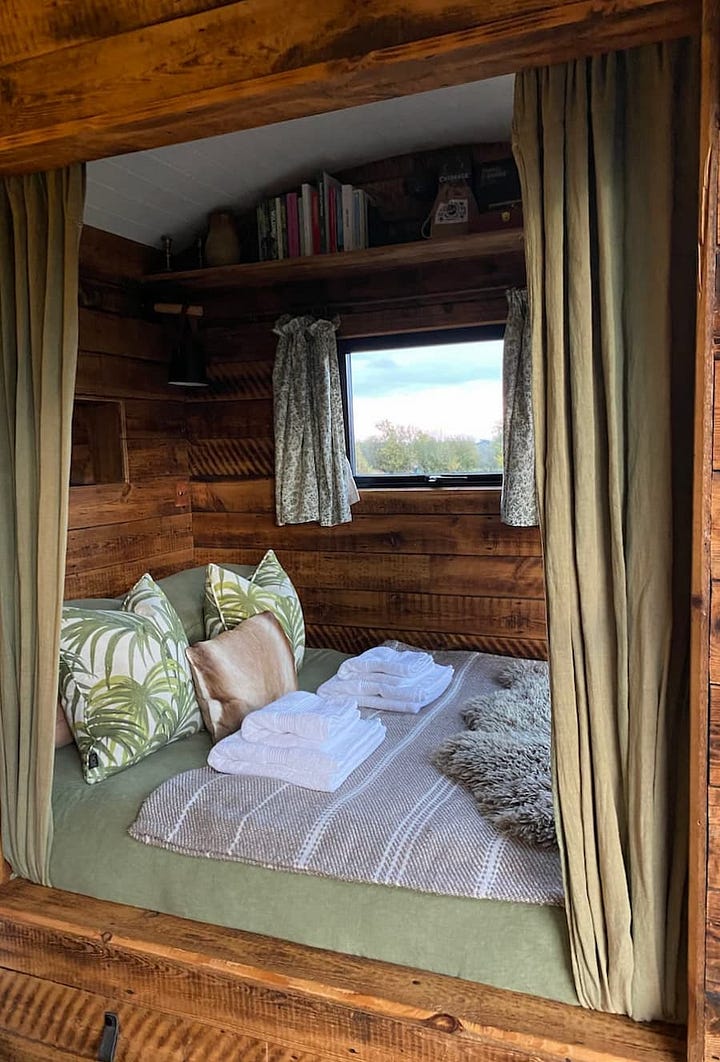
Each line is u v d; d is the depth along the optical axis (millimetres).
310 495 3080
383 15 1213
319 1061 1506
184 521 3342
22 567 1804
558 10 1117
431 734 2148
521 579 2893
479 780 1772
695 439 1137
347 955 1557
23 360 1761
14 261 1758
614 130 1211
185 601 2643
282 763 1859
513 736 1974
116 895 1767
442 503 2979
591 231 1238
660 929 1316
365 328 3014
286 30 1274
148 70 1384
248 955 1572
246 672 2229
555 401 1281
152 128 1444
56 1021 1770
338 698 2186
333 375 3010
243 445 3279
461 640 3010
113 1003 1697
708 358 1117
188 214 2875
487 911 1472
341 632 3195
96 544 2879
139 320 3037
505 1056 1354
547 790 1658
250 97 1320
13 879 1893
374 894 1543
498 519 2900
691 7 1085
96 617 2078
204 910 1676
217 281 3041
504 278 2791
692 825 1200
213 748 1948
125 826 1790
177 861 1711
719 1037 1229
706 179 1090
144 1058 1676
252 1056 1567
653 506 1234
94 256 2812
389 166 2777
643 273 1217
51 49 1458
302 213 2779
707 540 1146
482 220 2557
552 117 1232
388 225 2846
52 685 1786
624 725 1289
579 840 1337
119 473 2986
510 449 2711
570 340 1258
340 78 1257
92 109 1440
